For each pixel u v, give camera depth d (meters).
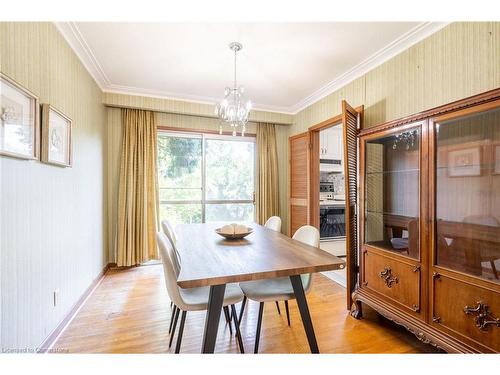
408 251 1.78
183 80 2.88
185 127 3.66
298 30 1.93
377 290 1.96
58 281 1.82
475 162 1.43
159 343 1.74
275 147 4.11
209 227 2.48
